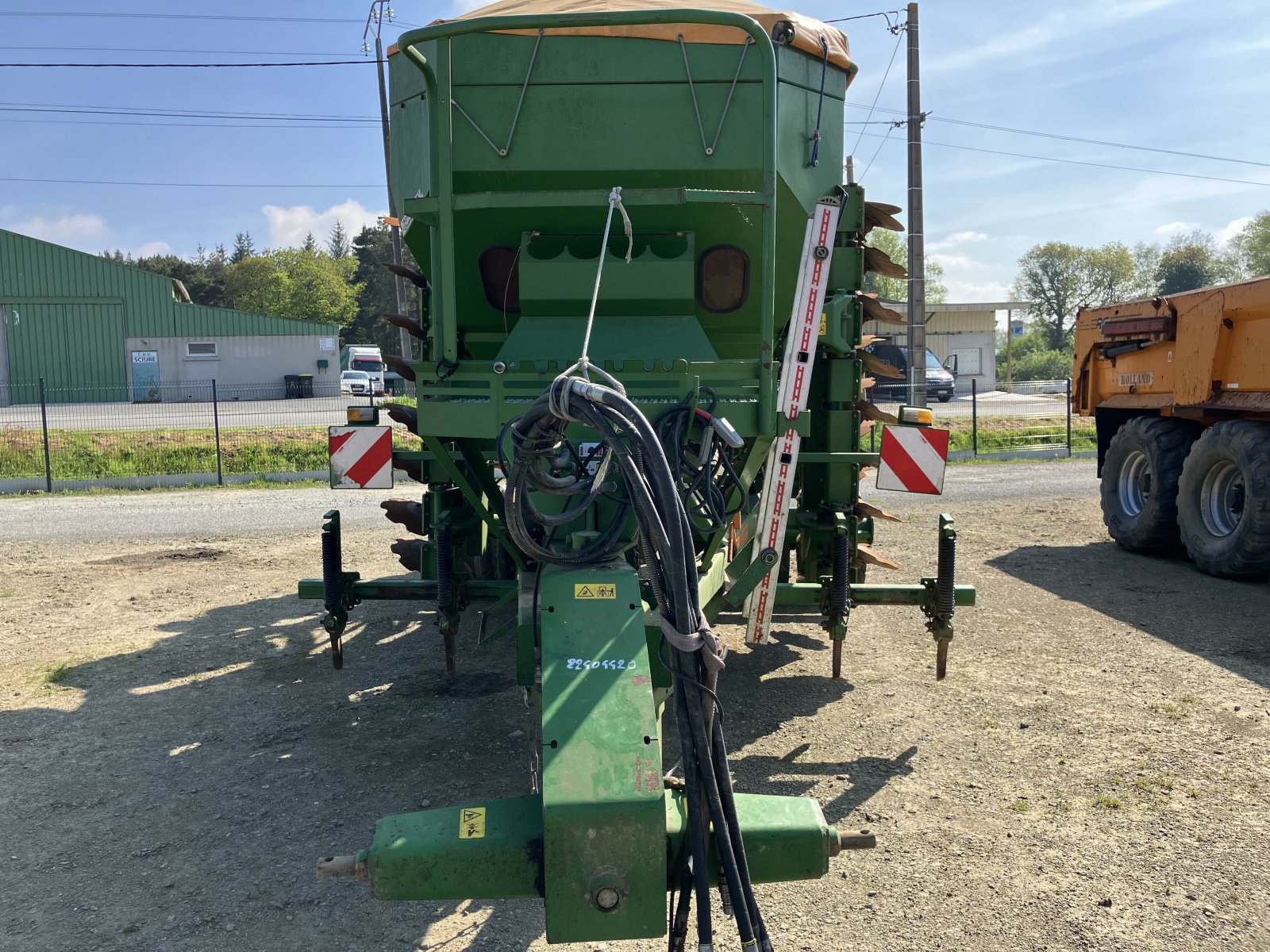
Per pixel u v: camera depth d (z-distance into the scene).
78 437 16.17
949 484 14.34
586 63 4.34
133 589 7.93
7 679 5.68
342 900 3.34
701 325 4.89
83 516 11.59
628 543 3.47
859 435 5.75
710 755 2.35
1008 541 9.87
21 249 33.31
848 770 4.33
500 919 3.24
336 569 5.05
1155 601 7.27
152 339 34.78
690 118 4.36
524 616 3.21
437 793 4.16
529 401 3.96
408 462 5.56
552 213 4.45
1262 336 7.52
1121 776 4.21
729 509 4.27
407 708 5.21
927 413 5.05
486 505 4.97
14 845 3.72
